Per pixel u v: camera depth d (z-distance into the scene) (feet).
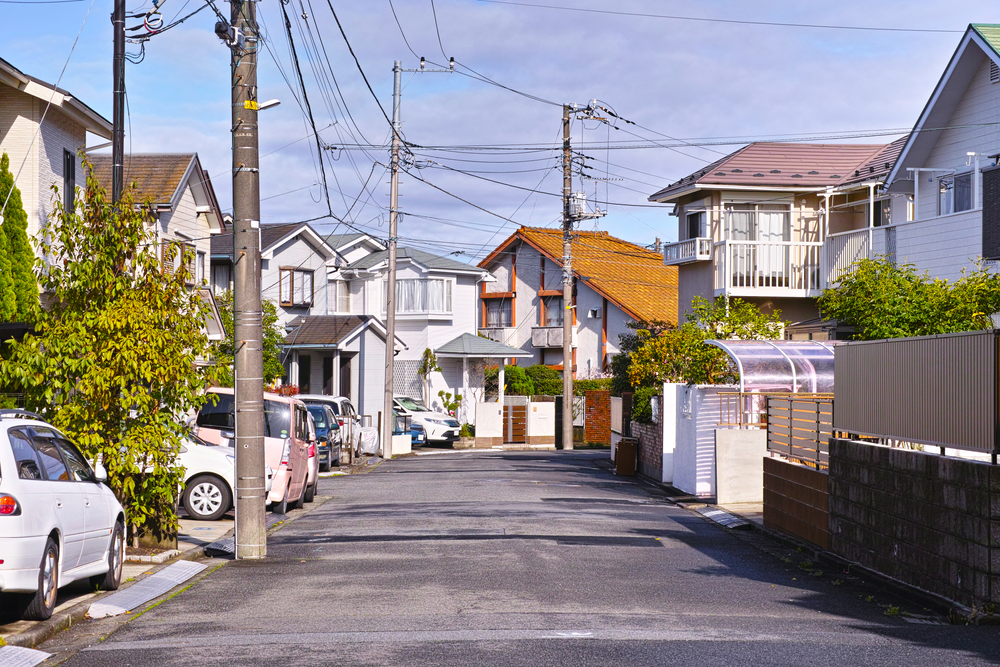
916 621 28.48
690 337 85.10
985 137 74.95
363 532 49.52
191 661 22.99
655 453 82.38
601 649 24.04
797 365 66.95
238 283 42.73
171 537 41.81
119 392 39.55
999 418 28.30
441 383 159.02
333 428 92.58
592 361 171.22
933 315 55.83
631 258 185.68
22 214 57.98
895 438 35.29
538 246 176.96
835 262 90.53
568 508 60.80
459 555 41.37
